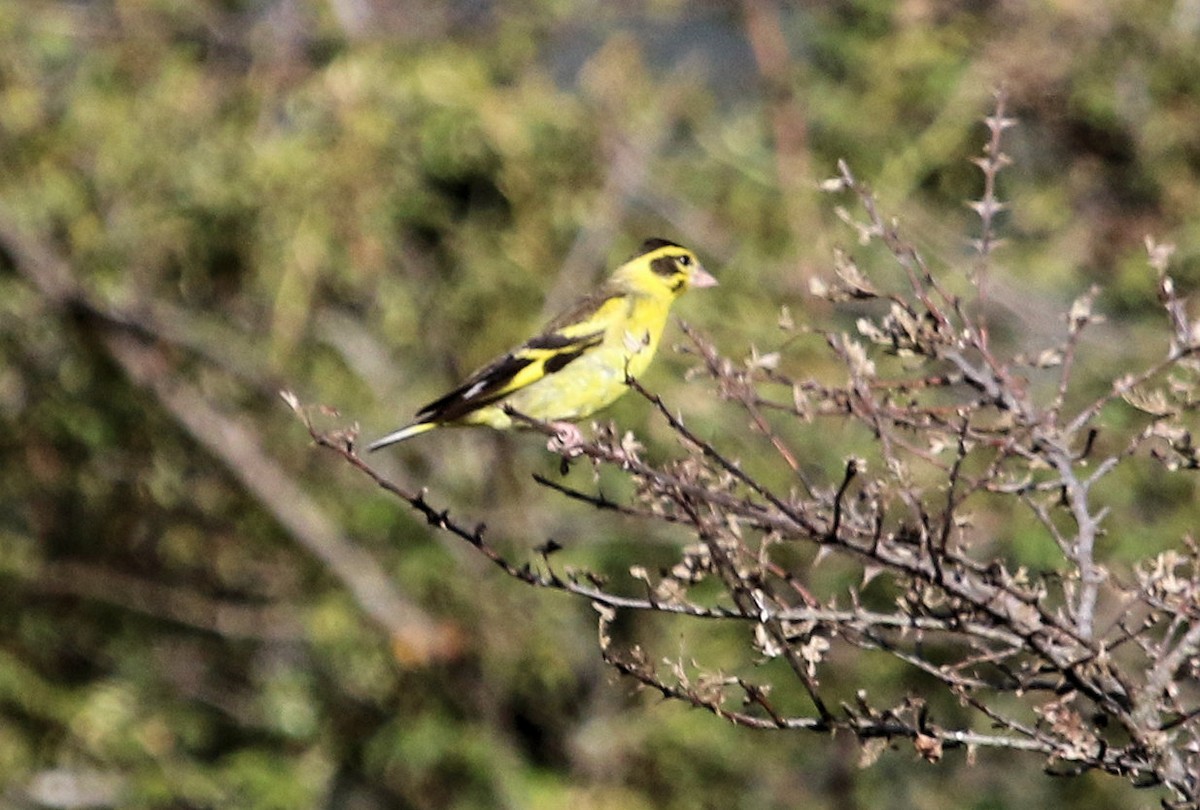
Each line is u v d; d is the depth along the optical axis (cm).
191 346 1633
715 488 676
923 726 658
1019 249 1638
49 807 1630
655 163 1667
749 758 1510
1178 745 722
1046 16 1659
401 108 1612
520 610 1577
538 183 1633
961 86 1652
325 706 1641
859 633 685
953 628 661
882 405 705
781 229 1625
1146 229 1620
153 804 1605
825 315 1503
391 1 1680
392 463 1614
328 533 1623
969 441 683
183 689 1656
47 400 1653
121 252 1639
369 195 1596
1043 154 1680
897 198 1627
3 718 1620
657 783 1544
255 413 1652
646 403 1459
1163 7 1655
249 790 1602
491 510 1588
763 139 1709
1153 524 1427
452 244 1623
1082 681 661
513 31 1714
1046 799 1476
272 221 1608
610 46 1672
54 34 1648
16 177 1641
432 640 1578
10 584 1648
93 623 1669
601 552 1543
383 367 1638
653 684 669
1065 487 686
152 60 1653
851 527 665
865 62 1700
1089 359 1520
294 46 1661
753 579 675
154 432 1666
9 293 1633
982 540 1334
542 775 1562
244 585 1669
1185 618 666
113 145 1633
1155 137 1641
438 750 1560
